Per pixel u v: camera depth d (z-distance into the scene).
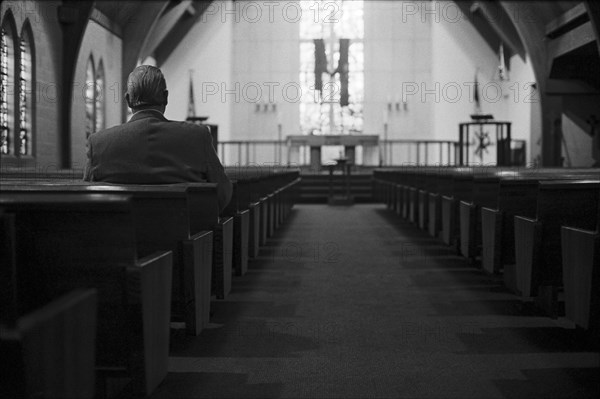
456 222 7.44
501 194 5.12
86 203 2.41
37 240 2.52
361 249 8.16
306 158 24.53
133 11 19.33
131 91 4.01
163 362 3.02
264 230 7.88
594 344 3.90
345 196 18.62
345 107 24.75
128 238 2.52
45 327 1.84
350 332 4.29
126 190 3.21
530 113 21.75
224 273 4.45
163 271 2.96
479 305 5.10
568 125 19.05
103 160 3.93
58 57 15.47
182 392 3.15
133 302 2.56
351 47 24.89
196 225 4.16
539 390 3.16
